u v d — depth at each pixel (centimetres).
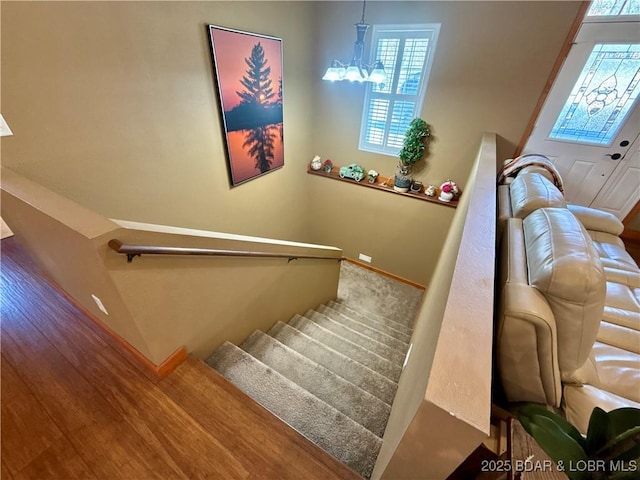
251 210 335
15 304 188
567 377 110
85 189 179
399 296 415
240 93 262
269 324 241
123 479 118
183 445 128
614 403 107
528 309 91
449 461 69
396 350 255
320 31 329
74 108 162
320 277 319
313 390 176
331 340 246
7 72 134
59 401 140
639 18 247
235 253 158
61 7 144
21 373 151
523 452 90
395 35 300
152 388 147
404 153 335
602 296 90
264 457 126
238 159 288
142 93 192
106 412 137
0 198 141
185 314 151
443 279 141
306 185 430
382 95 339
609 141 309
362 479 121
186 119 227
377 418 162
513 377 106
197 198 261
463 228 135
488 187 172
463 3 259
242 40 245
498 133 298
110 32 166
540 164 232
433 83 304
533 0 236
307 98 362
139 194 212
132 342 151
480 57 274
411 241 400
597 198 342
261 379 167
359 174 384
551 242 109
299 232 459
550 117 317
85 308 179
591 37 267
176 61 206
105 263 103
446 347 67
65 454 124
